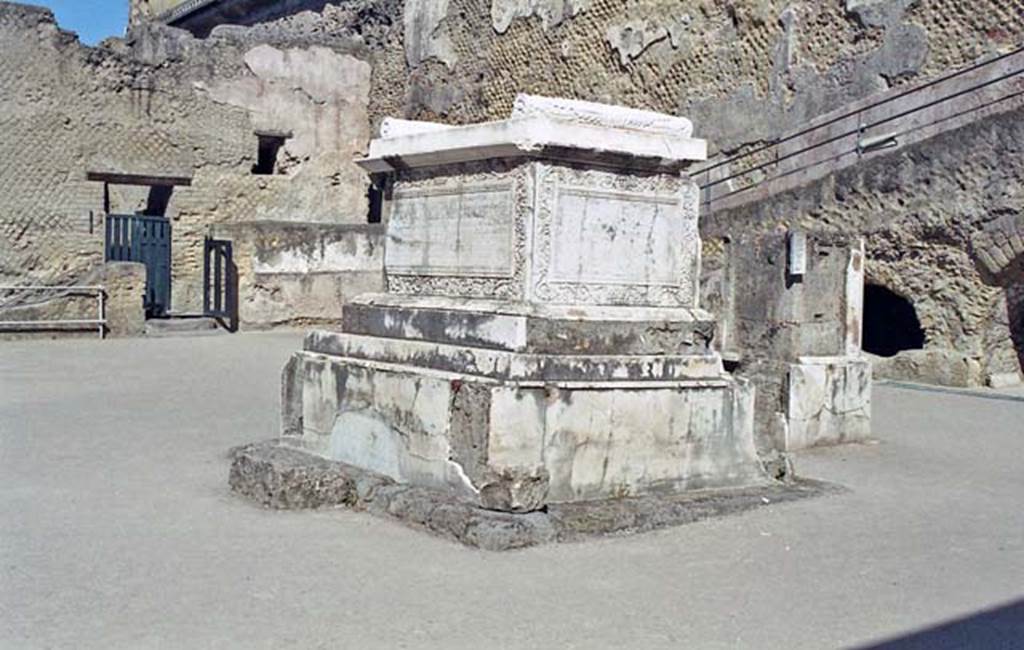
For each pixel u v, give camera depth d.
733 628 4.26
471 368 5.81
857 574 5.08
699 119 18.89
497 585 4.73
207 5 32.53
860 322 9.45
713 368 6.47
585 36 21.17
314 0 28.61
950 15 14.97
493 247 6.06
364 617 4.28
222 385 11.80
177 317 19.69
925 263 13.59
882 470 7.95
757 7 17.83
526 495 5.47
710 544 5.52
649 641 4.09
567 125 5.85
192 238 22.66
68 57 20.73
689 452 6.30
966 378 13.08
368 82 25.64
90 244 21.09
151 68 21.91
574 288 6.01
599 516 5.61
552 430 5.71
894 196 13.80
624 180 6.18
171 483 6.75
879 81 15.91
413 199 6.71
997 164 12.82
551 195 5.89
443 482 5.79
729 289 9.45
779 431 7.11
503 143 5.86
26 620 4.18
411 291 6.67
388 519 5.83
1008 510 6.63
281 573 4.85
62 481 6.75
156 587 4.63
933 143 13.43
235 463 6.55
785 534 5.77
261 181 23.62
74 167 20.92
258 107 23.58
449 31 24.39
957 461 8.39
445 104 24.48
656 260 6.35
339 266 19.91
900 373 13.70
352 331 6.86
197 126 22.62
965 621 4.43
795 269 8.98
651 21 19.80
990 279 13.01
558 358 5.79
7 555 5.09
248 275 19.08
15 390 11.08
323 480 6.09
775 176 17.42
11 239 20.27
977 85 14.46
